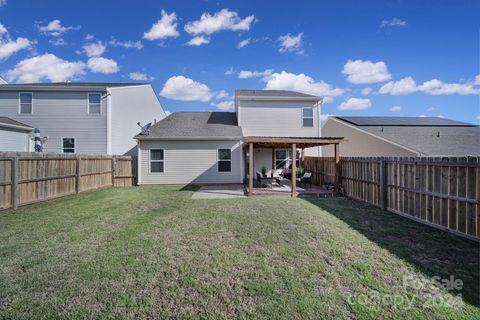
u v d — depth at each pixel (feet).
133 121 54.03
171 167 45.88
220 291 9.48
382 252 12.95
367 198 26.27
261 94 52.54
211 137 45.09
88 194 33.22
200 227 17.52
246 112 50.55
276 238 15.16
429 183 17.89
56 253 12.98
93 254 12.85
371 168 25.44
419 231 16.48
